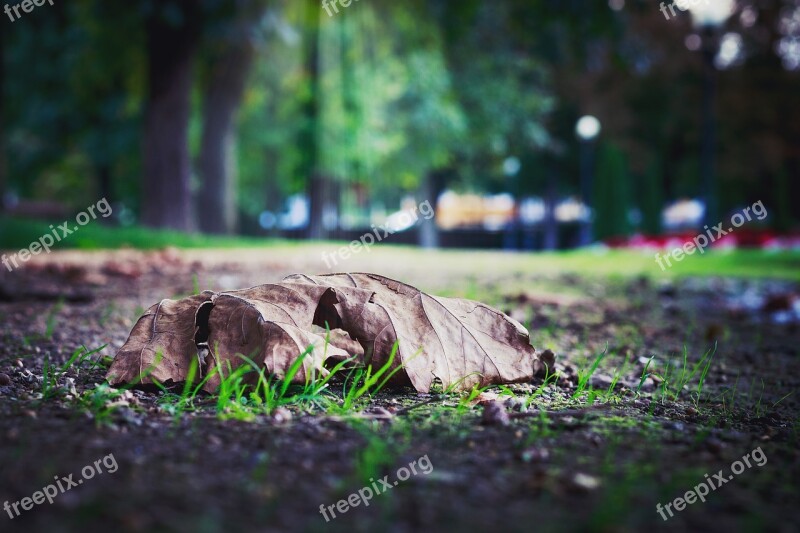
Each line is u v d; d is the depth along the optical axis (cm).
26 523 166
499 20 2922
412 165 3428
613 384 339
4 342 424
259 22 1945
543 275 1172
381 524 172
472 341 315
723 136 3616
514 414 278
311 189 2980
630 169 3819
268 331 292
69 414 257
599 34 2130
